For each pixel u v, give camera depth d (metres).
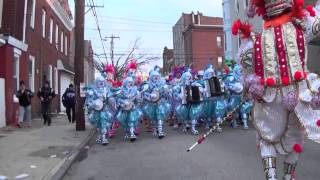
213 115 17.61
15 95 21.45
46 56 29.48
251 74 4.93
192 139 15.02
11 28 21.66
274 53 4.74
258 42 4.86
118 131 18.89
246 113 17.38
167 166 10.34
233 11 40.38
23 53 22.80
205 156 11.32
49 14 30.38
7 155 11.97
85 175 9.88
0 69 19.59
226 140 14.31
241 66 5.03
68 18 37.78
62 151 12.70
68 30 39.47
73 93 23.67
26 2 22.94
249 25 5.03
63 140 15.31
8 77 19.92
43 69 28.48
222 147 12.76
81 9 19.91
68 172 10.23
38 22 26.97
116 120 15.95
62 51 36.34
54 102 32.16
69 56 40.41
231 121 18.23
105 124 14.99
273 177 4.78
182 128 18.89
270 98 4.77
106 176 9.69
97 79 14.93
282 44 4.71
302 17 4.71
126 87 15.45
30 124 20.80
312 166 9.48
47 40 29.81
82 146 13.98
